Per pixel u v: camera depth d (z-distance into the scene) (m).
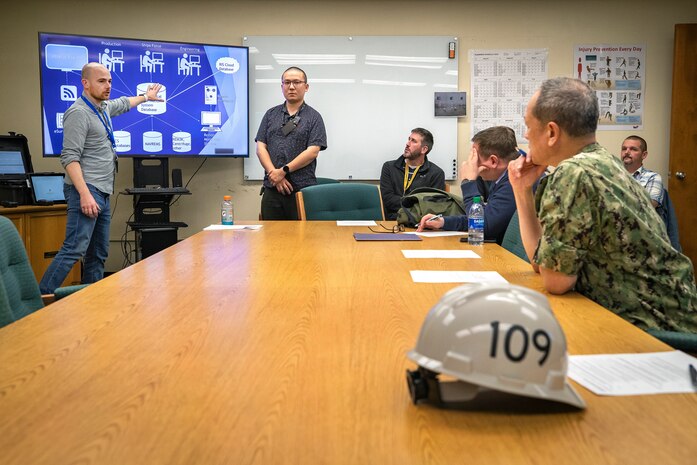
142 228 5.45
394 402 0.94
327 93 6.11
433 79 6.11
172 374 1.07
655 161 6.14
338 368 1.10
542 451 0.79
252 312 1.50
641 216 1.68
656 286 1.69
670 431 0.84
